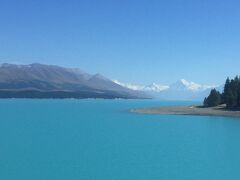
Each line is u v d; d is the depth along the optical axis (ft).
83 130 263.29
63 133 244.42
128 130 265.13
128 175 131.44
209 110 494.59
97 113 482.28
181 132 254.06
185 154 169.17
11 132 248.52
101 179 125.90
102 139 215.51
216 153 170.81
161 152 172.45
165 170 137.49
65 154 168.25
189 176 130.82
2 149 180.34
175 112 482.28
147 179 126.52
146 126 296.10
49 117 400.06
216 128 281.13
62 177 128.88
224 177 129.29
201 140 214.69
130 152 173.58
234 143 202.39
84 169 139.85
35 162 150.51
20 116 414.82
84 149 180.55
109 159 156.66
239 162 152.56
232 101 490.08
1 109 595.88
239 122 335.06
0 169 139.85
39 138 218.38
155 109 561.02
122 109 603.67
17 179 126.31
